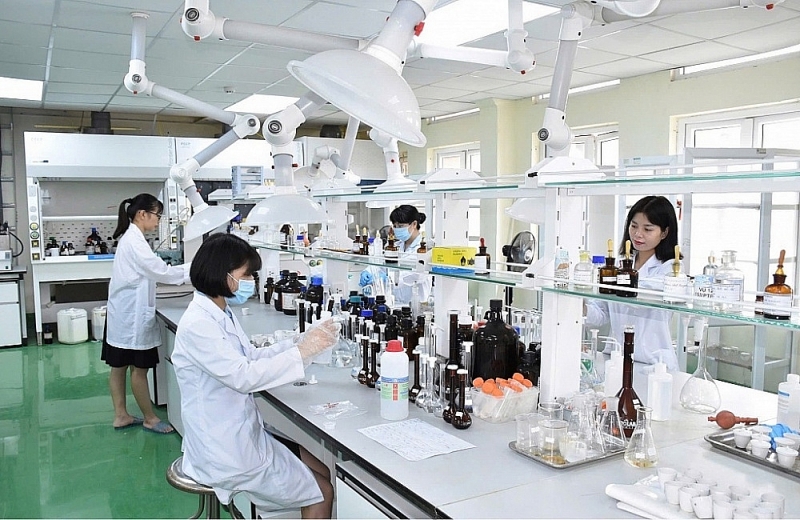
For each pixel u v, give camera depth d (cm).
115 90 609
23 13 375
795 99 444
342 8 375
